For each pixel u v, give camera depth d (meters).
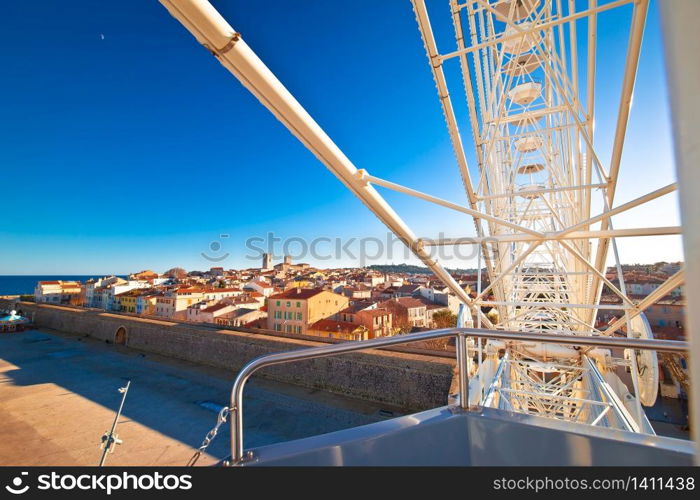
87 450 11.91
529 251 5.36
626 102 4.01
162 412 15.27
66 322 36.38
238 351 21.55
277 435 12.98
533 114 6.73
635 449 1.41
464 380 1.85
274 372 19.20
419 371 15.08
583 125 5.39
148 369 22.03
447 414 1.81
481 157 7.11
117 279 67.25
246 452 1.56
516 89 8.31
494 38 6.88
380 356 16.14
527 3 5.86
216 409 15.56
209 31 1.92
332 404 15.67
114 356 25.53
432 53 4.42
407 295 53.84
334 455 1.55
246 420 14.23
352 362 16.86
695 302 0.49
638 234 4.12
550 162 8.85
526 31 3.92
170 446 12.23
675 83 0.55
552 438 1.55
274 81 2.32
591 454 1.47
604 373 8.87
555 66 5.74
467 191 6.57
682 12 0.56
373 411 14.95
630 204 3.94
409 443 1.66
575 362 9.16
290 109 2.50
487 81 7.64
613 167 4.79
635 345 1.42
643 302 5.18
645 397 7.46
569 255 9.63
